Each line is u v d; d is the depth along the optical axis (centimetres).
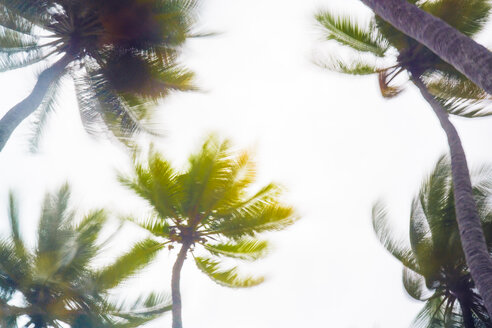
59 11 1446
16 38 1441
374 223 1398
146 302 1559
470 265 845
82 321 1565
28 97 1386
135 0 1416
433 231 1383
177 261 1468
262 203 1515
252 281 1534
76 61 1529
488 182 1349
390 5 693
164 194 1498
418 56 1547
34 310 1534
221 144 1516
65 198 1553
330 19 1539
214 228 1533
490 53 579
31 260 1491
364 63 1577
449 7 1479
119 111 1586
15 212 1521
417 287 1459
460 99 1509
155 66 1522
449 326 1420
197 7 1469
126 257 1509
